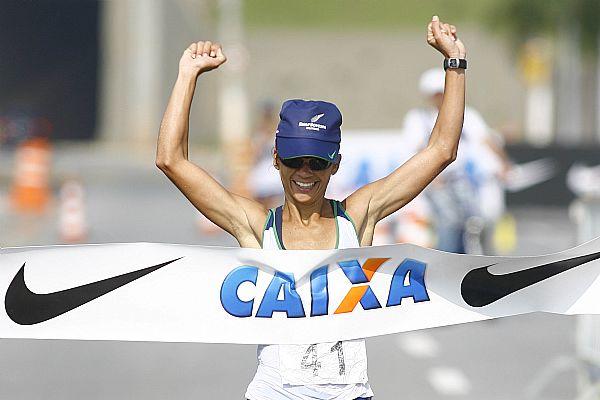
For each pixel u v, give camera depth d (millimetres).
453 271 15367
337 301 15023
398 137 46062
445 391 26141
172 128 14656
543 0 120312
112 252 15141
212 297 15133
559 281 15883
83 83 164875
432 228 40375
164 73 155625
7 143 151875
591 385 25219
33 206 75125
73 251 15102
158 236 58312
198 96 164250
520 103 179250
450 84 15125
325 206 14812
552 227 65562
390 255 15039
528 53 125062
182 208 74438
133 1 151375
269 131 51875
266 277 15008
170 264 15156
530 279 15750
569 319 35938
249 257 14789
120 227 62156
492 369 28594
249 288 15062
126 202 78375
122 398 25188
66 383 26703
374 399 25297
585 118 116688
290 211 14703
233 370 28219
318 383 14727
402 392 26031
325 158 14078
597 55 114938
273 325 15039
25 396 25375
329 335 14992
